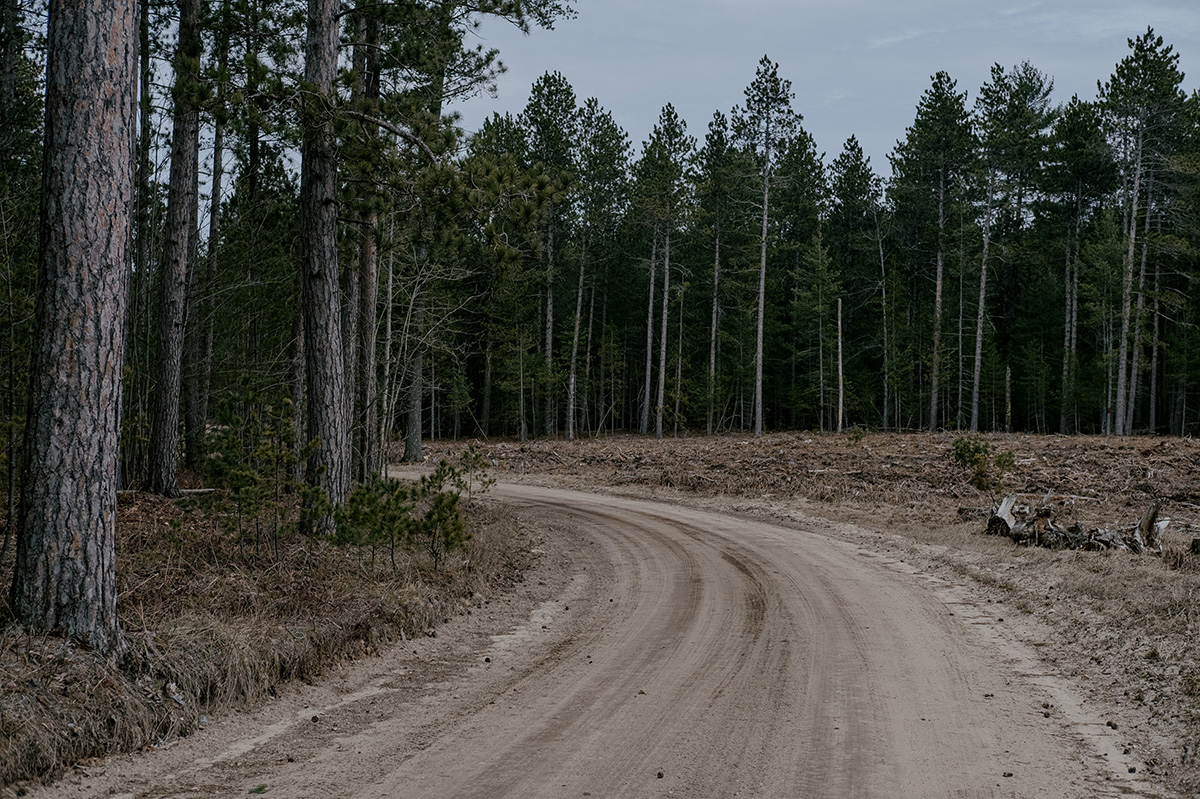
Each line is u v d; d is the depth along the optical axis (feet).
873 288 178.50
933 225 161.58
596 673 26.89
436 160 39.17
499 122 150.10
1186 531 55.93
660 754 19.74
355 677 26.03
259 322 64.75
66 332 21.12
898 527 59.00
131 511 38.32
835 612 35.32
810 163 202.18
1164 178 141.18
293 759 19.44
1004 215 187.11
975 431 128.77
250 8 48.01
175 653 22.39
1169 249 133.39
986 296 177.78
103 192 21.71
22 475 21.16
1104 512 63.31
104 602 21.27
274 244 63.10
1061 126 165.68
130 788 17.54
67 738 18.24
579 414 202.08
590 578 44.19
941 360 160.15
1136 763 19.30
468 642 31.19
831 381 178.70
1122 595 34.09
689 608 36.50
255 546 34.27
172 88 36.73
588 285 176.86
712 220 171.42
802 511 68.44
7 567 25.93
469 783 18.01
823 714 22.66
